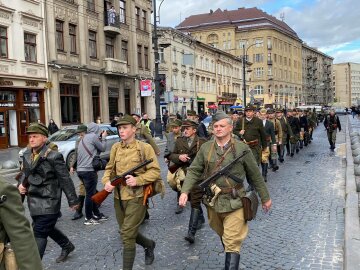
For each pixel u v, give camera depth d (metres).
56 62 25.62
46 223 4.57
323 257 5.08
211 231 6.32
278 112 14.99
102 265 5.04
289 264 4.88
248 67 78.12
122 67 32.47
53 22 25.58
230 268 3.82
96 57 30.36
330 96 148.75
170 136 7.48
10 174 13.00
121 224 4.64
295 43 110.44
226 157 4.02
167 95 27.08
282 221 6.73
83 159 6.97
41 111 24.77
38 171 4.54
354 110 77.06
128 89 34.97
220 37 90.44
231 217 3.96
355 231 5.55
